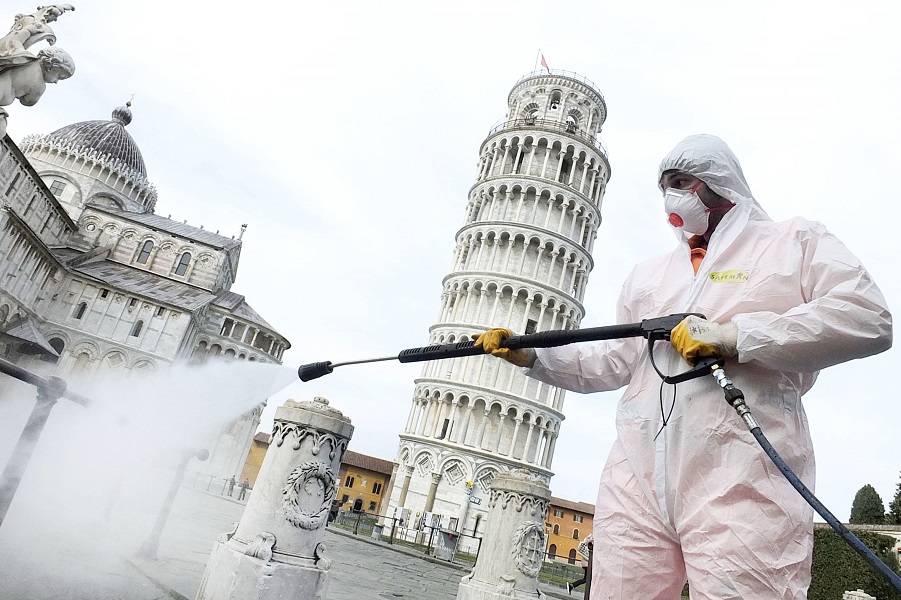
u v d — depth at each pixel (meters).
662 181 2.88
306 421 6.43
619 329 2.66
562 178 61.28
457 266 59.78
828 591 21.38
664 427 2.39
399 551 27.08
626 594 2.36
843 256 2.17
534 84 64.81
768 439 2.16
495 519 9.30
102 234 70.06
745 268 2.42
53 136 74.50
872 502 34.66
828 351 1.98
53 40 6.25
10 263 52.97
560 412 54.09
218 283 71.38
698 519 2.15
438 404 52.81
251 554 5.84
